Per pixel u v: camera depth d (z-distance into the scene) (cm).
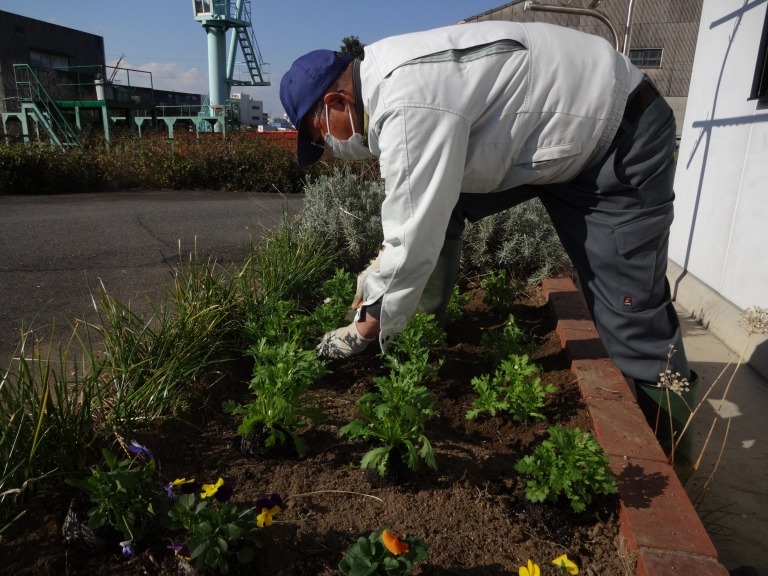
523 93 210
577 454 189
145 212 912
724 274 446
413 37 213
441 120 198
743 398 343
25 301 413
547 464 191
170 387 232
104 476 161
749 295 407
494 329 363
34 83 1861
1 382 205
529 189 265
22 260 542
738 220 429
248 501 190
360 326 256
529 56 209
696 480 271
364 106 216
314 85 220
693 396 254
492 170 223
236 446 221
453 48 204
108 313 269
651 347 246
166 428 222
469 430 247
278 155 1396
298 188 1393
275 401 206
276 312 303
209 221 810
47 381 196
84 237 669
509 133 215
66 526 166
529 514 194
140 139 1469
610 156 227
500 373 260
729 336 413
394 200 209
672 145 229
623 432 230
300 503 191
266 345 258
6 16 2631
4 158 1212
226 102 2631
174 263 538
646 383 255
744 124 429
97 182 1368
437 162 201
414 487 202
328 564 167
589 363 294
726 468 280
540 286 450
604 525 192
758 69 407
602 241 240
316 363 232
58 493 183
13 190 1230
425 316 293
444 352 316
